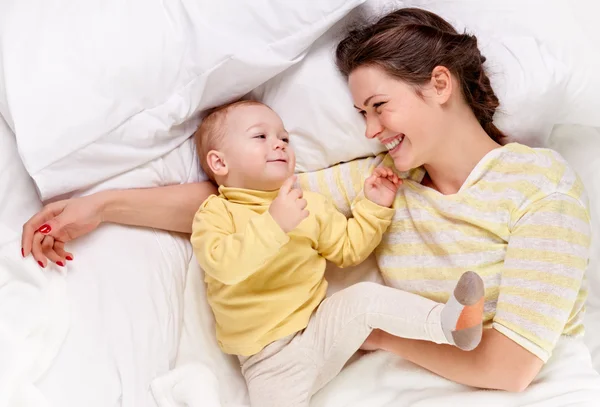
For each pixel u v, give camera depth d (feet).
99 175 3.65
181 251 3.99
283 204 3.28
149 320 3.54
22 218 3.56
